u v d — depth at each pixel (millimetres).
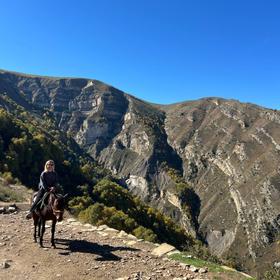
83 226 20609
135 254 15117
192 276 12680
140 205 102438
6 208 26141
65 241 16594
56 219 15234
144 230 58312
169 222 106625
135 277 12398
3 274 12414
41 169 91188
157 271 13094
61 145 166625
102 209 58656
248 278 12758
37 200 15430
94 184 105562
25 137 91938
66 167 104375
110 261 13984
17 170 77688
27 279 12062
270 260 191125
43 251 14898
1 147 79875
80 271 12852
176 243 95500
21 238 16719
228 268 13812
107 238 17797
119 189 99250
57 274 12516
